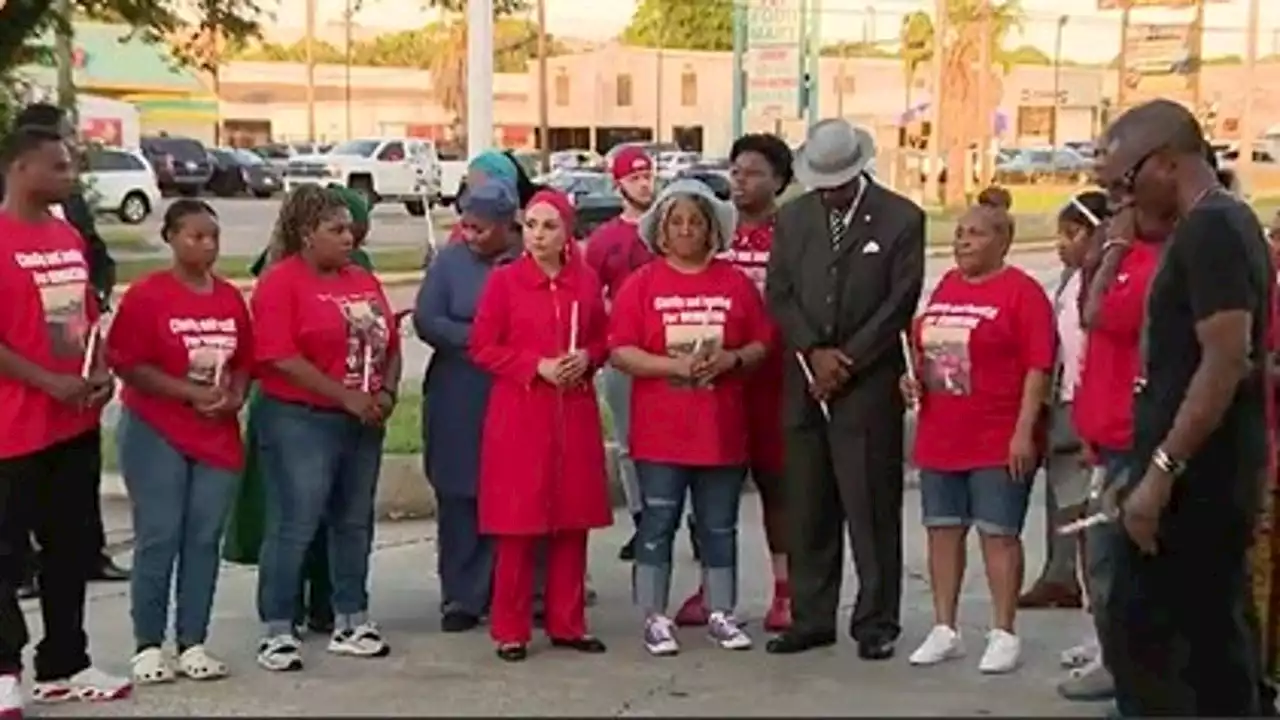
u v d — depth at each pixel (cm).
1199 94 4203
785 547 688
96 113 4222
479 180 691
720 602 678
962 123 5172
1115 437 543
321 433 635
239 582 785
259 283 635
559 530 653
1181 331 455
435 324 685
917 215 641
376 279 678
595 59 7294
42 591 592
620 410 764
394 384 656
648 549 664
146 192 3669
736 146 705
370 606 746
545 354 643
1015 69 5972
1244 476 460
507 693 609
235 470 622
